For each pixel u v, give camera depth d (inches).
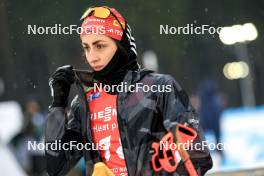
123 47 376.5
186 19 3321.9
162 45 3208.7
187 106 366.0
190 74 3358.8
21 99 2285.9
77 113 386.0
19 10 2390.5
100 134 374.3
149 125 364.8
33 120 1214.9
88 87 384.2
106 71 375.2
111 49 374.0
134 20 2888.8
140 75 373.1
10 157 1190.9
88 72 383.9
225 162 1261.1
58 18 2290.8
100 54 374.0
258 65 3262.8
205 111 1432.1
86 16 382.0
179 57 3321.9
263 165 658.2
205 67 3368.6
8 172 1182.9
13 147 1214.9
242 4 3467.0
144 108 365.4
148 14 3056.1
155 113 367.2
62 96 390.6
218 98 1470.2
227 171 642.8
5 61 2297.0
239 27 2679.6
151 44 3176.7
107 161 372.2
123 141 366.3
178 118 361.1
